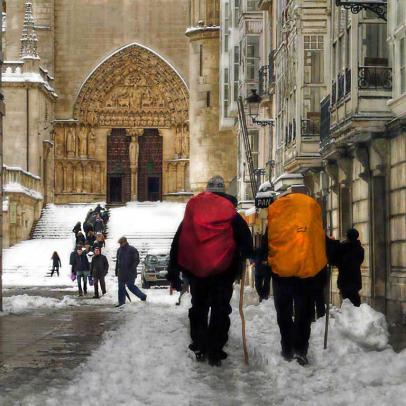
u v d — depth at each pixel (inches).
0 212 1438.2
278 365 642.2
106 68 4325.8
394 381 562.3
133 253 1647.4
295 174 1888.5
